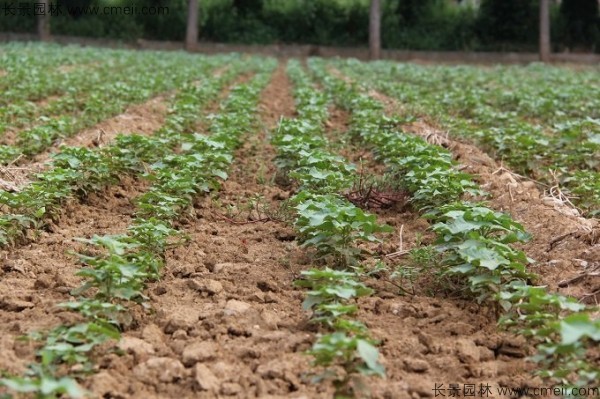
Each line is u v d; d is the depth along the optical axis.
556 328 3.97
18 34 34.09
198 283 5.23
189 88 15.29
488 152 10.27
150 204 6.61
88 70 19.97
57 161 7.52
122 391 3.78
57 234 6.38
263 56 33.91
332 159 7.89
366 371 3.63
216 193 7.84
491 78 22.86
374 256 6.04
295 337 4.38
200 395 3.78
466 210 5.56
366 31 38.41
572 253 5.80
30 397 3.60
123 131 10.80
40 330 4.37
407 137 9.03
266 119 13.53
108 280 4.50
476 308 4.97
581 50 37.94
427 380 4.02
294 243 6.34
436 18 38.47
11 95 13.33
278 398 3.71
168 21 37.22
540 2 34.09
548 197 7.48
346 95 15.09
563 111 14.95
